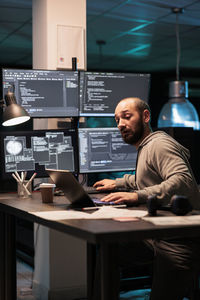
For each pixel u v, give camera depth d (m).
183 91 4.12
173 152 2.04
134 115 2.24
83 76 2.99
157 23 5.23
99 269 1.98
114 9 4.64
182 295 1.89
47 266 3.16
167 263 1.85
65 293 3.16
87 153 3.00
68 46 3.26
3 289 2.61
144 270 3.14
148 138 2.19
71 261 3.20
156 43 6.37
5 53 6.97
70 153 2.95
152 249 2.05
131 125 2.24
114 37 5.99
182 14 4.83
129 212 1.83
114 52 7.09
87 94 3.03
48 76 2.91
